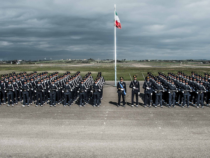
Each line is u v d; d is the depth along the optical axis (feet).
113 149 29.22
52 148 29.63
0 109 51.01
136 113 47.14
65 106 54.60
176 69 225.97
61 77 62.64
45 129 36.91
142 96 69.10
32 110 50.19
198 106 52.42
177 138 32.78
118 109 51.16
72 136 33.78
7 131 35.94
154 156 27.27
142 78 132.36
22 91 54.39
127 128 37.27
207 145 30.32
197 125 38.63
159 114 46.24
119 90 53.47
